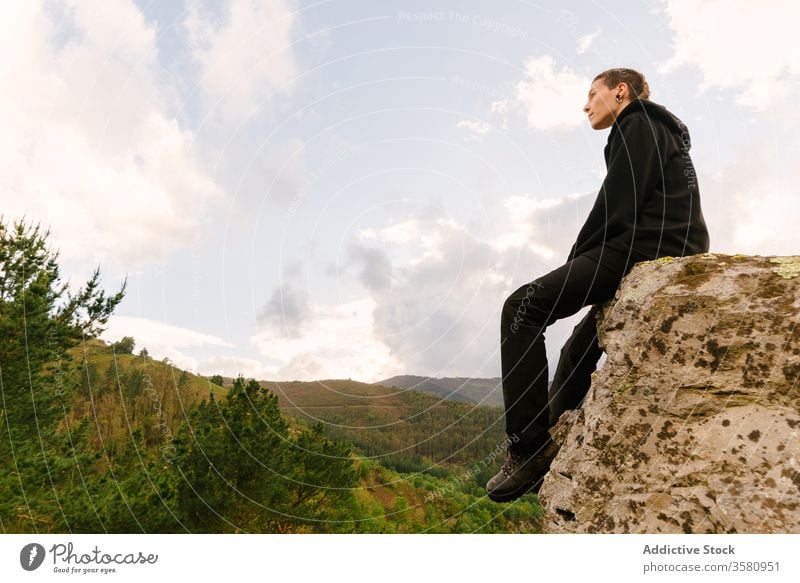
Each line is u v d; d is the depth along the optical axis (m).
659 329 2.02
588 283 2.42
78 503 8.07
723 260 2.05
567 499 2.06
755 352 1.78
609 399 2.09
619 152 2.54
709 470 1.71
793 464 1.57
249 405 14.08
